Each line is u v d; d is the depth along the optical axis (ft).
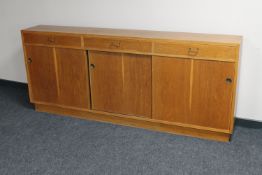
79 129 9.99
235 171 7.97
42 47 10.23
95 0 10.59
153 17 10.02
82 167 8.21
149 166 8.21
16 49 12.56
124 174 7.93
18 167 8.24
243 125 10.03
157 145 9.08
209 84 8.71
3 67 13.11
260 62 9.28
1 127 10.17
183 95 9.08
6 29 12.37
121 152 8.79
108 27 10.69
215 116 8.95
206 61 8.54
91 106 10.36
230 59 8.27
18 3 11.78
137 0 10.05
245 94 9.76
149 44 8.92
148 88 9.44
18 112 11.16
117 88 9.79
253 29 9.04
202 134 9.39
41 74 10.60
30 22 11.86
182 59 8.75
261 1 8.73
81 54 9.82
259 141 9.23
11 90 13.04
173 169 8.08
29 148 9.04
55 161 8.46
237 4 8.98
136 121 10.00
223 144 9.08
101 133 9.75
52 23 11.50
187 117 9.25
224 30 9.34
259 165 8.18
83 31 9.93
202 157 8.52
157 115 9.56
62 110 10.90
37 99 11.01
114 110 10.09
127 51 9.21
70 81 10.28
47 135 9.68
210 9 9.29
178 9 9.65
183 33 9.50
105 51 9.50
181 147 8.97
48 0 11.25
